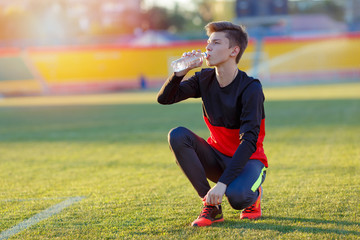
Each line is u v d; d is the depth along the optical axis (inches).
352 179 150.1
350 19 1414.9
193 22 2201.0
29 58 1296.8
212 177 114.0
